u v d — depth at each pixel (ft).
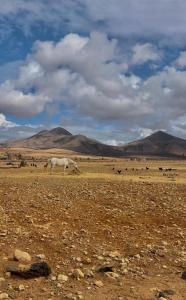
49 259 43.24
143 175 156.66
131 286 37.09
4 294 33.30
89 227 57.62
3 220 58.49
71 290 35.35
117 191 85.71
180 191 89.61
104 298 33.99
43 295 33.96
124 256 46.50
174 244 52.44
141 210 69.10
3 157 460.14
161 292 35.22
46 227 55.47
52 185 96.07
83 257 44.55
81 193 81.97
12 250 44.75
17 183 100.89
